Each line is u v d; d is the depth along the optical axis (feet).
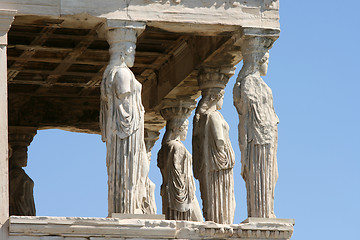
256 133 109.40
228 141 115.75
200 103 120.57
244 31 110.32
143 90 139.74
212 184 115.03
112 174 105.19
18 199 133.18
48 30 122.42
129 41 107.55
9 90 141.69
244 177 110.42
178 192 121.19
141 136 106.32
